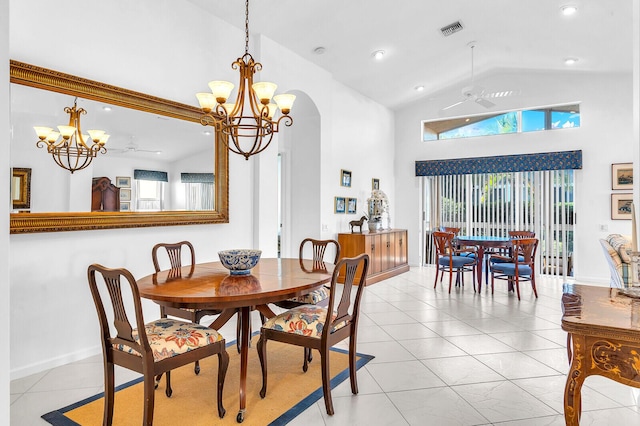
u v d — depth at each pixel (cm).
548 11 460
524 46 566
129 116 341
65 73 292
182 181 384
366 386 266
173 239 379
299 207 609
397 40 528
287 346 343
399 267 725
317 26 466
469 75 702
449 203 784
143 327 191
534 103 689
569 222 666
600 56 564
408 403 242
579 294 190
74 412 227
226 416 226
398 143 829
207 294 212
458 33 528
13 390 254
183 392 255
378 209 681
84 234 309
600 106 637
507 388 262
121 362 205
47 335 287
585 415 229
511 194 719
